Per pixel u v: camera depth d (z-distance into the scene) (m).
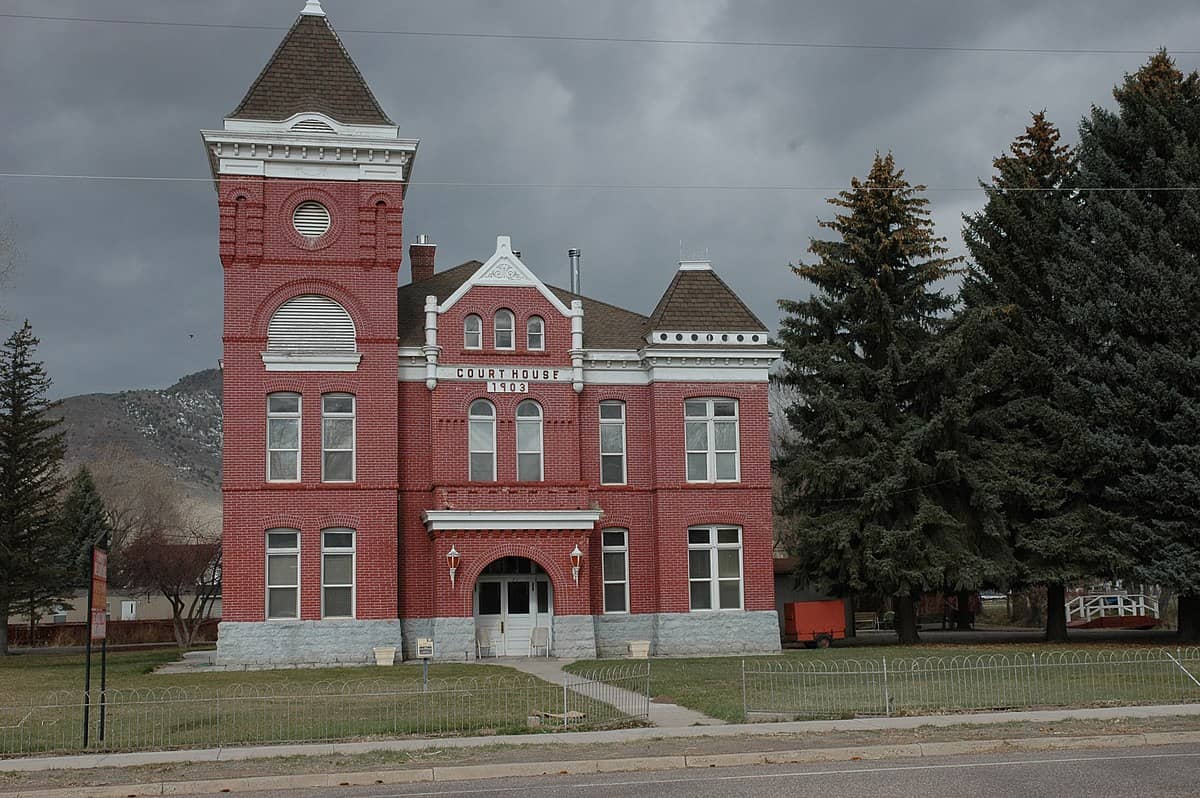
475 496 35.00
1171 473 36.75
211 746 17.52
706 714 20.47
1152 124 39.78
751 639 36.97
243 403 34.16
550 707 21.41
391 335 35.31
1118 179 40.09
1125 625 55.84
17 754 17.06
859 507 40.16
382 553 34.53
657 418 37.56
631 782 14.32
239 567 33.53
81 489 75.62
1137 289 38.53
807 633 41.31
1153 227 39.16
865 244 41.94
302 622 33.72
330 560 34.47
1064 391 39.66
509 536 35.00
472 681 26.11
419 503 35.91
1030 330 41.16
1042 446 40.56
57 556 60.81
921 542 39.50
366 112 35.69
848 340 42.91
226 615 33.31
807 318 43.25
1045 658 30.25
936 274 41.59
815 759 16.02
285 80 35.50
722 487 37.59
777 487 67.31
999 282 42.44
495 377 36.84
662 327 37.62
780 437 55.75
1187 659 29.39
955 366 40.28
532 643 35.66
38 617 64.25
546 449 36.94
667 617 36.72
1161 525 37.38
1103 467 38.53
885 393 40.25
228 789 14.52
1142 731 17.47
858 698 21.92
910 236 41.25
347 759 16.17
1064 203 40.91
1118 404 37.91
